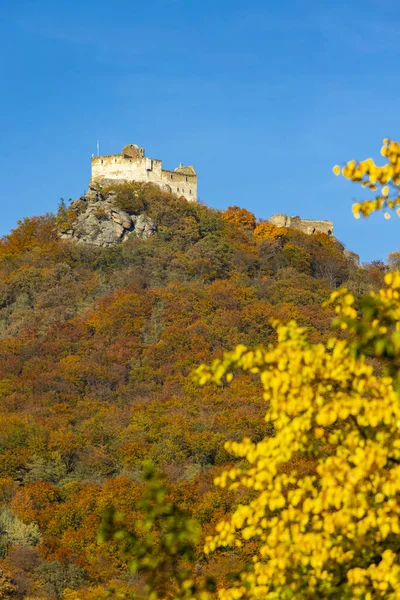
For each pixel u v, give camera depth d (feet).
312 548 55.01
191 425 367.66
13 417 386.52
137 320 485.97
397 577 53.31
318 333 450.30
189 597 59.82
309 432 56.95
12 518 297.12
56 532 291.99
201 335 466.29
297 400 52.95
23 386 429.79
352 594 55.72
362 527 53.11
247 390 404.98
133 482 311.27
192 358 444.96
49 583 256.11
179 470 331.36
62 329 485.15
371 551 56.75
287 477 56.18
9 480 337.52
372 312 49.73
